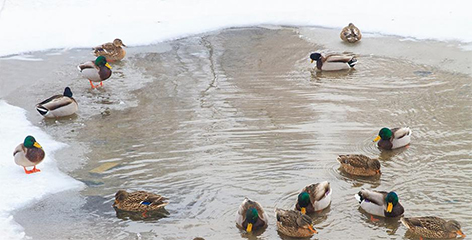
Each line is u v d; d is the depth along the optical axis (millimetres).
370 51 17719
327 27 20500
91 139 12070
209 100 14125
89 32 20250
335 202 9312
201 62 17344
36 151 10305
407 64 16375
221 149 11297
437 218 8297
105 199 9531
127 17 21891
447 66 16000
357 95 14188
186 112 13375
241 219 8555
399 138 11039
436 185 9680
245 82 15430
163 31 20328
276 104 13742
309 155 10945
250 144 11500
